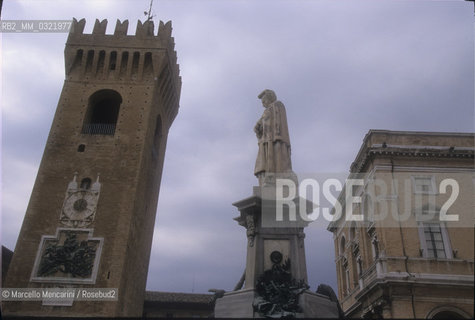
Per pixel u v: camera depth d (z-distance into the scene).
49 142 40.62
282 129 21.48
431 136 37.56
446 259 32.16
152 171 46.62
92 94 43.88
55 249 35.06
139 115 42.78
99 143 40.91
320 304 17.33
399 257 32.16
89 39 46.38
